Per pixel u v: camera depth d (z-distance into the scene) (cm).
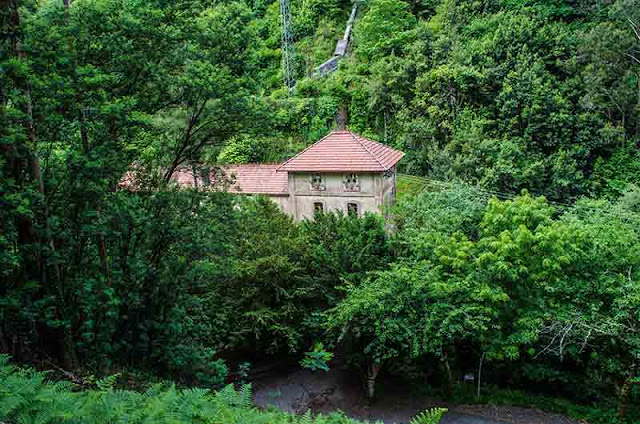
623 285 1574
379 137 4069
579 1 4219
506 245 1605
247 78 1420
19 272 1021
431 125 3712
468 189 2294
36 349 1071
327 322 1766
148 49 1245
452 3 4372
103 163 1051
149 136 1378
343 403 1823
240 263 1864
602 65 3575
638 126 3584
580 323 1558
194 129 1454
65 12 1124
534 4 4275
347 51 4772
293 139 4056
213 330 1808
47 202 1034
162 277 1302
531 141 3512
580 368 1791
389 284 1692
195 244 1309
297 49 4891
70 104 1020
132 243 1323
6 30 923
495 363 1877
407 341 1708
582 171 3512
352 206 2873
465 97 3728
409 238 1941
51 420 562
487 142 3397
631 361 1580
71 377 1018
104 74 1069
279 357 2136
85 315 1174
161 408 621
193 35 1339
